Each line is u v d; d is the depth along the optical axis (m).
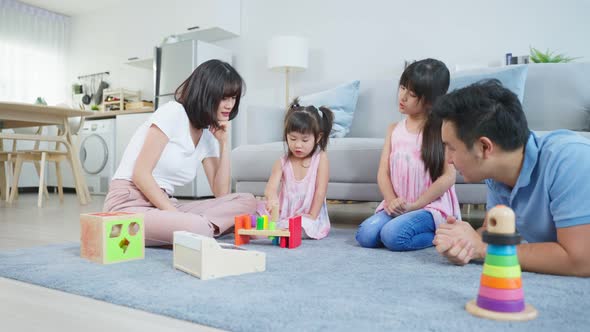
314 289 0.86
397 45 3.62
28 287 0.93
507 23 3.21
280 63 3.59
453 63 3.41
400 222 1.32
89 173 4.71
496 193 1.03
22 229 1.91
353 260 1.17
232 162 2.36
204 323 0.68
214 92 1.41
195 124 1.48
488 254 0.71
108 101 4.87
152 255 1.25
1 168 3.66
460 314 0.70
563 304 0.74
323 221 1.69
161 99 4.14
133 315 0.74
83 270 1.04
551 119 2.13
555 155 0.87
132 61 4.64
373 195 1.98
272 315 0.70
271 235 1.38
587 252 0.84
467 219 2.27
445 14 3.43
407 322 0.66
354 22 3.79
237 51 4.35
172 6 4.65
